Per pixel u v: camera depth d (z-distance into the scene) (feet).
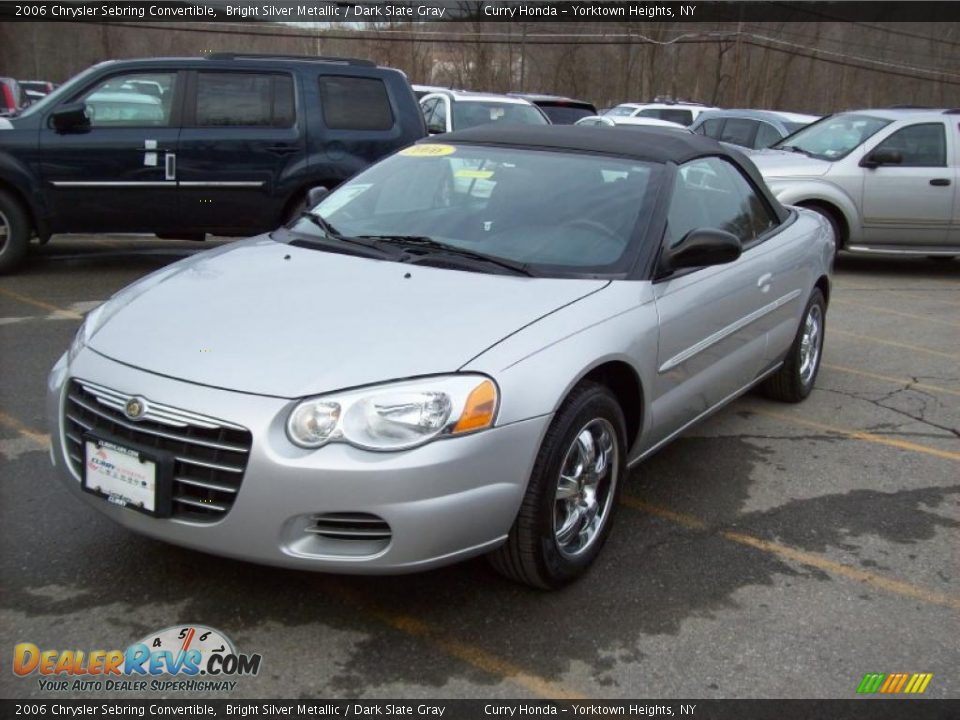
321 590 10.47
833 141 34.76
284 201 27.04
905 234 33.14
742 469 14.87
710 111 49.47
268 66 26.68
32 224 25.99
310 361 9.37
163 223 26.40
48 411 10.58
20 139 24.80
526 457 9.61
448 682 9.04
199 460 9.06
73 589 10.23
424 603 10.33
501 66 125.18
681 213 13.24
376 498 8.82
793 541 12.42
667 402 12.42
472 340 9.79
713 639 9.98
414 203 13.58
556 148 14.03
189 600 10.15
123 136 25.52
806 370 18.40
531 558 10.05
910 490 14.34
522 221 12.67
